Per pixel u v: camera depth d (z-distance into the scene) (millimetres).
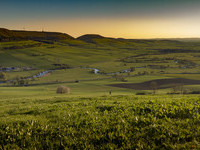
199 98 12406
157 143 6129
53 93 74688
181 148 5578
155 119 7797
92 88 115875
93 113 9773
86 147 6293
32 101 22797
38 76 187500
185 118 7922
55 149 6469
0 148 6648
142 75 174250
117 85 126938
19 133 7449
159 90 104750
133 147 6047
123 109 10055
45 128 7742
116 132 6902
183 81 132125
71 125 8078
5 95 62812
